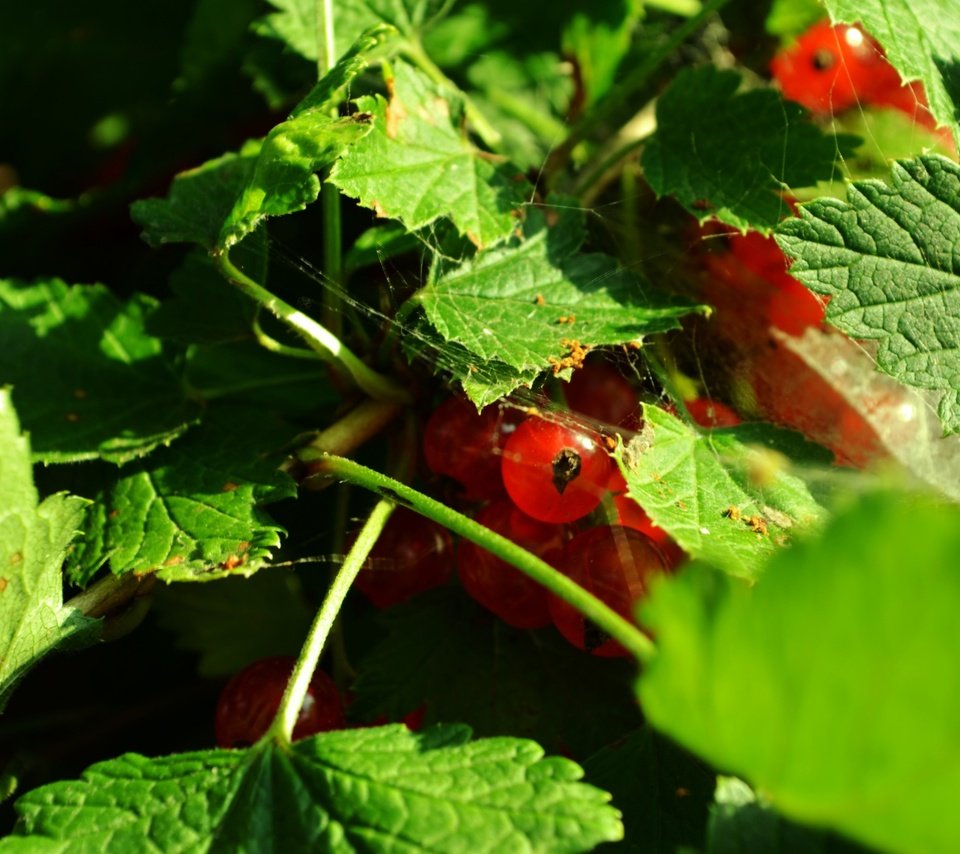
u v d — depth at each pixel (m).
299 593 0.19
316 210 0.20
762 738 0.14
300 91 0.20
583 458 0.17
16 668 0.16
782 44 0.20
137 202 0.18
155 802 0.15
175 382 0.19
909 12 0.18
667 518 0.16
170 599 0.19
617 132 0.20
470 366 0.17
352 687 0.17
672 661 0.14
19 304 0.19
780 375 0.19
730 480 0.17
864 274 0.17
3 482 0.16
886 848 0.14
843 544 0.13
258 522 0.17
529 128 0.20
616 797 0.16
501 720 0.17
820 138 0.18
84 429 0.18
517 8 0.21
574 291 0.18
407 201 0.17
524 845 0.15
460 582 0.18
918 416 0.19
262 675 0.17
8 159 0.22
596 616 0.16
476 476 0.18
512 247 0.18
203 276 0.18
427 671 0.17
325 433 0.18
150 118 0.22
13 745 0.19
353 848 0.15
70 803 0.15
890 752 0.13
